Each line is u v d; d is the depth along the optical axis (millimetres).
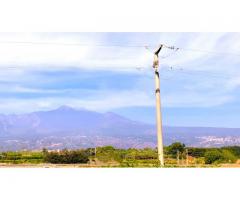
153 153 22984
